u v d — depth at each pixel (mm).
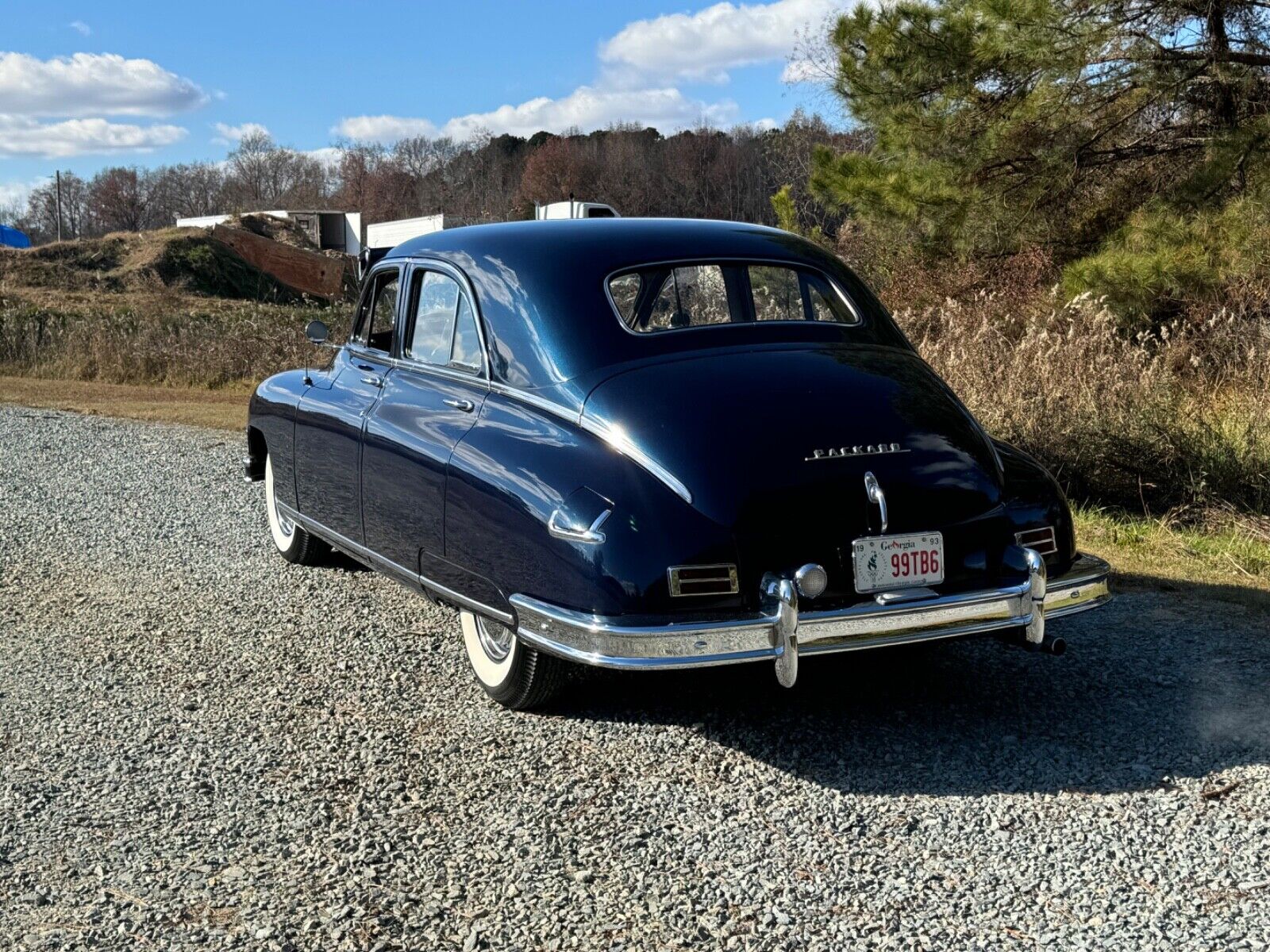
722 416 3904
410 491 4625
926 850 3303
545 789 3744
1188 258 11297
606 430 3922
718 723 4273
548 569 3846
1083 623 5398
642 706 4453
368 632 5406
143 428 12758
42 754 4055
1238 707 4328
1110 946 2803
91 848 3379
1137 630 5277
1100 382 8375
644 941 2861
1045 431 7781
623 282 4398
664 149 80562
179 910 3031
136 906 3053
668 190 75188
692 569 3674
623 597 3664
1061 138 13430
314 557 6602
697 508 3711
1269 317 10812
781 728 4215
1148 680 4648
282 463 6121
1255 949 2777
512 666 4281
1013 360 8539
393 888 3133
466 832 3453
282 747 4098
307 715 4406
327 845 3381
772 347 4375
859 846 3330
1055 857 3250
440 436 4465
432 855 3312
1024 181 13867
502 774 3855
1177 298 11391
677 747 4055
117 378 17797
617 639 3648
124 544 7246
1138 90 13031
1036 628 3986
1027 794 3650
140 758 4012
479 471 4164
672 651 3615
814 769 3867
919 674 4797
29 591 6191
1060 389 8156
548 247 4555
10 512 8273
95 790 3770
